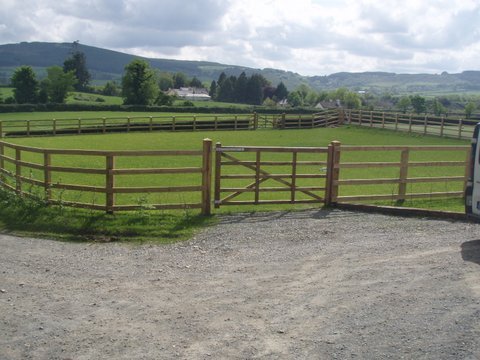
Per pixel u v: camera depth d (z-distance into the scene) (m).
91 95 132.12
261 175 12.05
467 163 14.04
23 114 69.88
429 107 111.00
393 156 26.53
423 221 10.92
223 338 5.43
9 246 9.02
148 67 103.69
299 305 6.30
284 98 166.62
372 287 6.87
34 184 11.87
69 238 9.66
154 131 45.03
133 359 4.99
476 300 6.36
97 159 23.28
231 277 7.41
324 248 8.87
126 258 8.41
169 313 6.09
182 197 14.03
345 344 5.28
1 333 5.53
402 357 5.01
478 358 4.99
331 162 12.34
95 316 6.00
